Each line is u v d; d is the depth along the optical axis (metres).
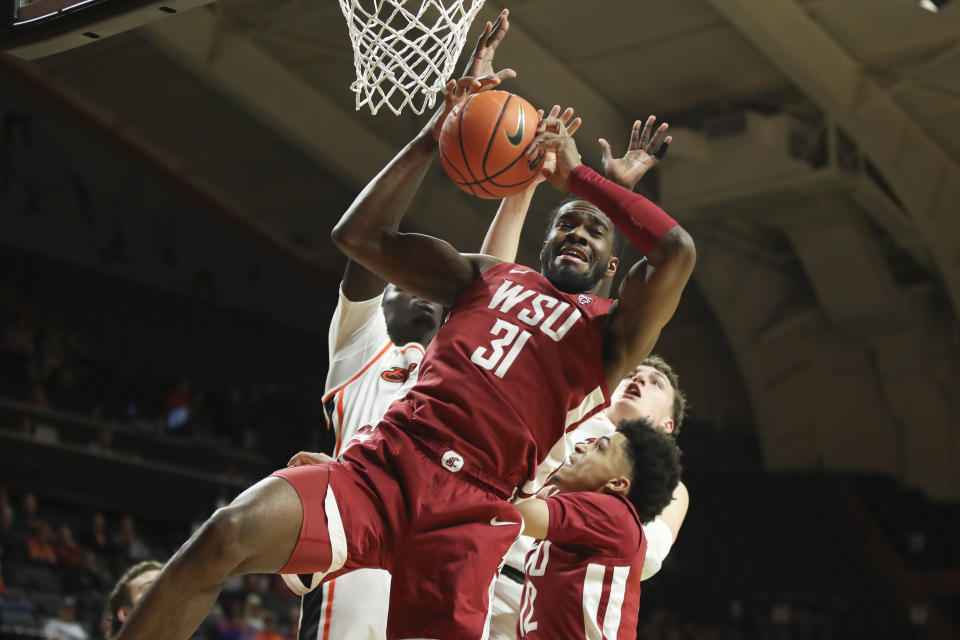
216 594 1.99
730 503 20.02
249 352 20.69
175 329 19.67
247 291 21.09
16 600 10.54
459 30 2.75
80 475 13.98
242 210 20.81
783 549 19.00
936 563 17.92
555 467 2.85
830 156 14.74
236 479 15.99
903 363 18.59
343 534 2.08
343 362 3.24
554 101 14.46
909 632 17.28
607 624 2.60
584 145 15.21
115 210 19.17
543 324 2.32
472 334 2.31
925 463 19.00
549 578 2.68
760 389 19.78
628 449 2.80
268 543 2.01
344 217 2.47
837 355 19.53
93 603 11.44
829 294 17.78
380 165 16.78
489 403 2.22
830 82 12.98
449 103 2.48
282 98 15.76
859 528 18.75
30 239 18.06
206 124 18.30
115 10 3.00
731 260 18.67
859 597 17.98
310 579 2.32
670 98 15.09
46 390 15.35
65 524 13.52
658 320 2.33
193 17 14.70
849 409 19.55
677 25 13.41
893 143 13.74
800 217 16.50
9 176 17.80
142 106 18.23
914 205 14.40
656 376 3.43
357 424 3.13
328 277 22.12
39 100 18.06
